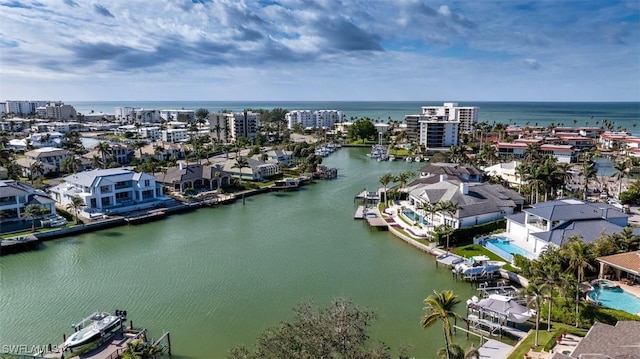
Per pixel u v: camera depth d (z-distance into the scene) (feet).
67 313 189.57
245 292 209.46
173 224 332.80
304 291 209.87
